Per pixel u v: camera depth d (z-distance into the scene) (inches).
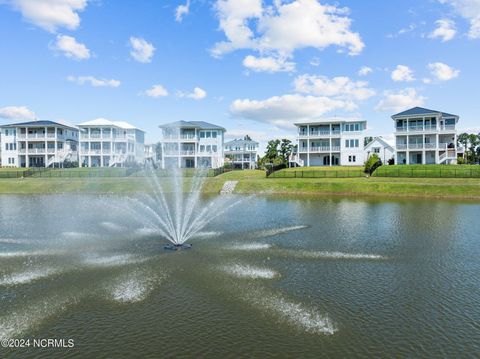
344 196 1501.0
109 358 289.4
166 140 2760.8
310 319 352.2
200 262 535.2
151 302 392.8
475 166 1863.9
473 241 663.1
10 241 671.1
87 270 498.6
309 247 622.8
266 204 1246.3
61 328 338.3
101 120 2839.6
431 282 450.3
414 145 2358.5
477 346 304.0
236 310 372.5
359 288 431.2
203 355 292.7
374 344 307.9
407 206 1169.4
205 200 1378.0
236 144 3617.1
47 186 1722.4
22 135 2682.1
